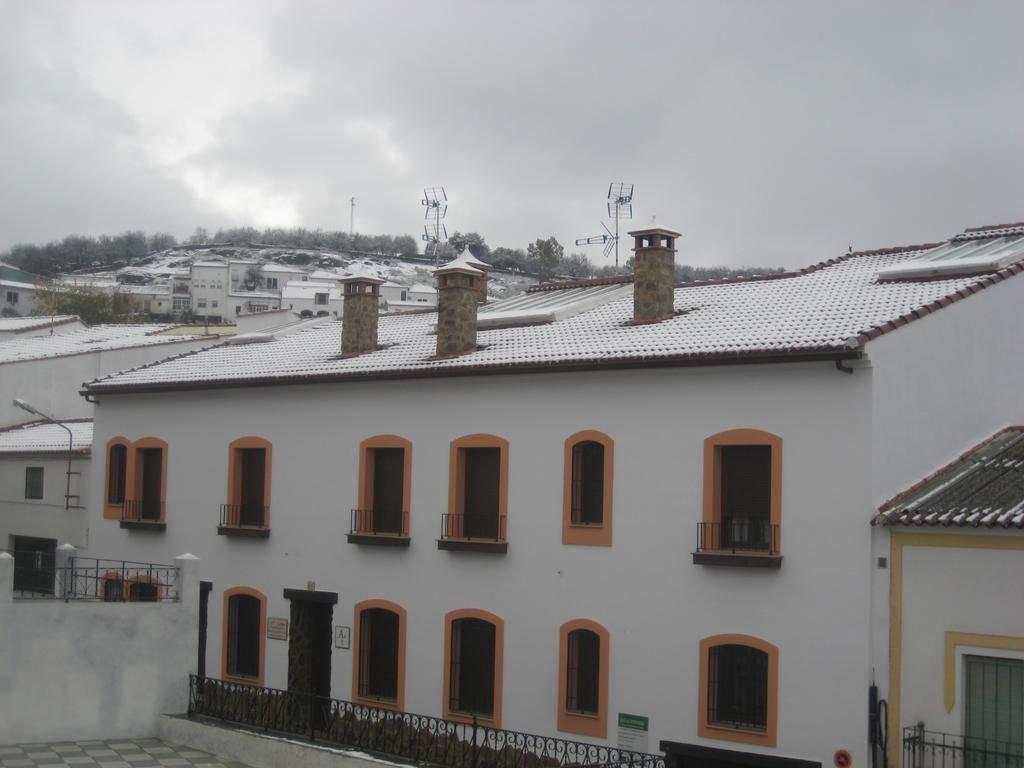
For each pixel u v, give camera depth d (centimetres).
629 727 2094
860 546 1872
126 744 2025
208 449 2861
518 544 2277
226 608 2764
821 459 1927
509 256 11988
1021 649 1716
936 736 1781
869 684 1841
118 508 3056
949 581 1789
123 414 3078
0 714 1959
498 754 1844
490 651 2320
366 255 15425
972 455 2055
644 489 2119
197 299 12069
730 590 2000
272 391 2736
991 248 2417
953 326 2066
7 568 1972
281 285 12775
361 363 2617
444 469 2406
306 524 2636
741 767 1942
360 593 2519
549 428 2256
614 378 2172
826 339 1903
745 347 1981
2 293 11119
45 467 3569
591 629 2158
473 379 2366
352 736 1945
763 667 1978
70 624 2028
